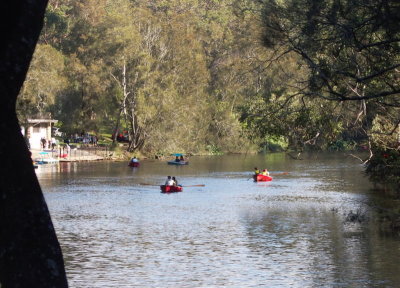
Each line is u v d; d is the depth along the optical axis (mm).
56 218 65688
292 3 25484
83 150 152750
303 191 87375
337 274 40031
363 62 29734
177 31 159625
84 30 173125
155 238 54188
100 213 69375
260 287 37469
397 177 69875
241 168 127375
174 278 40062
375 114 43906
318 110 42875
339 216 64188
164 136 148375
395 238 50969
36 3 11352
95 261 45219
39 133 151875
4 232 10883
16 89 11305
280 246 49875
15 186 10984
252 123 45844
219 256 46469
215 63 185375
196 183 100562
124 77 147750
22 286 10836
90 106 163125
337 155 155500
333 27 25000
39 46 142500
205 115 164500
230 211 70250
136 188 93750
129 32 149625
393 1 22000
